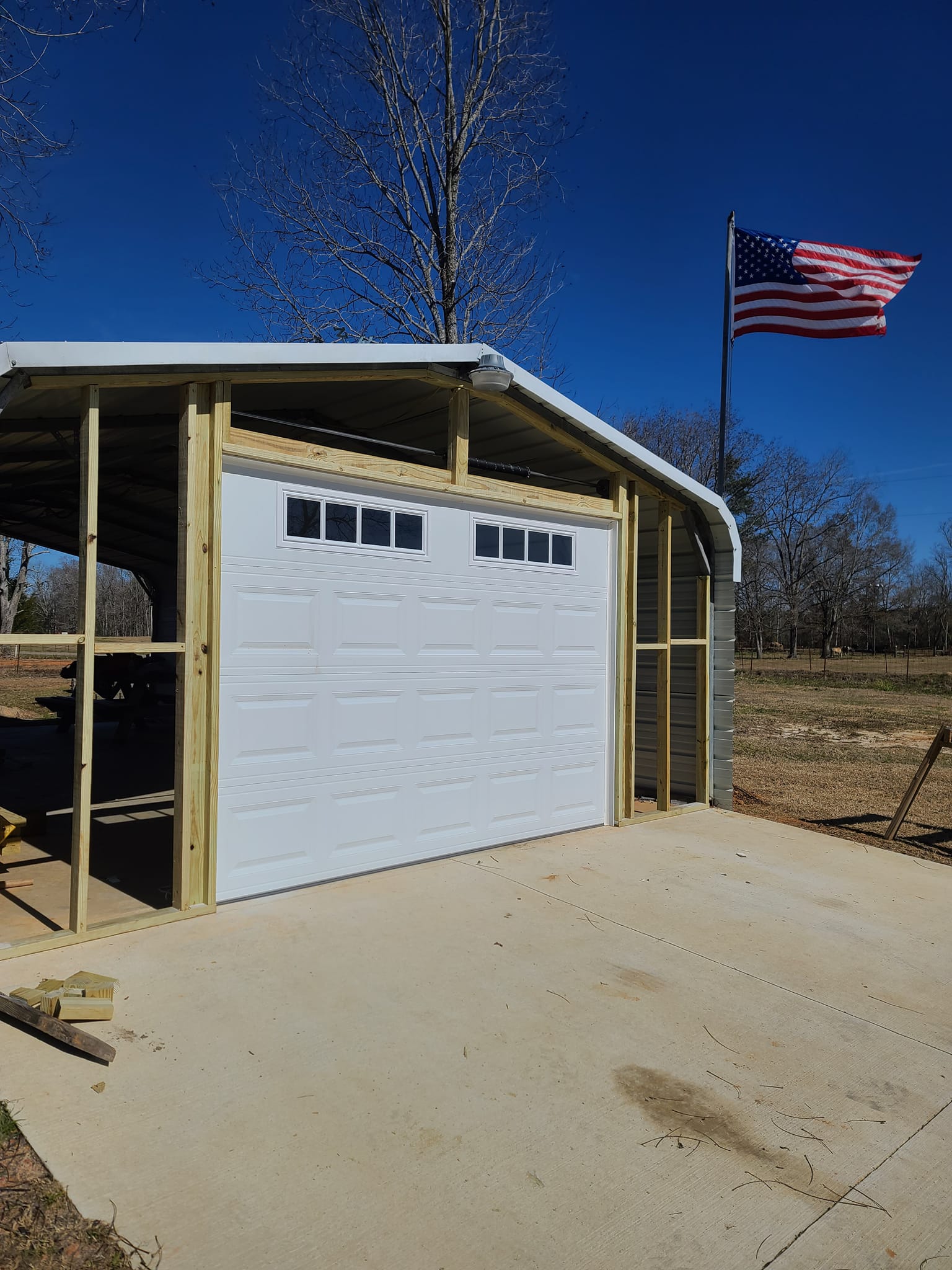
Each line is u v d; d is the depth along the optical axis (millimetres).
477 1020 3504
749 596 49656
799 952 4449
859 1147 2750
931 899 5480
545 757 6531
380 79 14008
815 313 8742
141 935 4230
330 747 5133
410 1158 2586
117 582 41469
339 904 4805
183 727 4434
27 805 7391
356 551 5246
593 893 5258
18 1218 2229
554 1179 2520
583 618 6805
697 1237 2305
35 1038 3189
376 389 5777
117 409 5211
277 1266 2121
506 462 7715
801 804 8914
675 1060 3266
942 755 12977
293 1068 3066
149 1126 2680
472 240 15164
